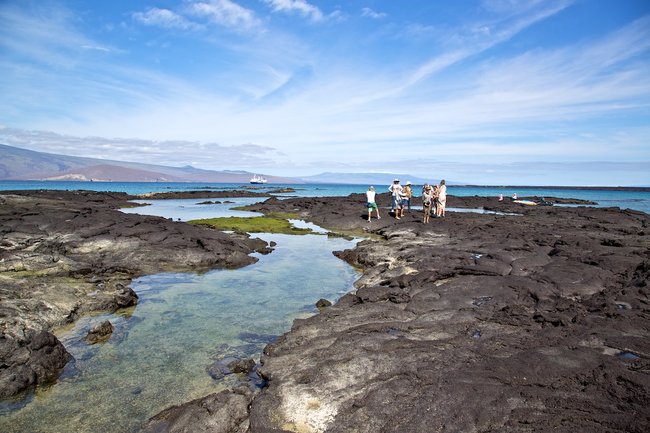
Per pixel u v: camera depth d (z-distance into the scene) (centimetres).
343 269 2308
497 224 3488
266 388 932
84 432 849
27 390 1014
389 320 1285
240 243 2802
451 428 713
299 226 4153
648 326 1099
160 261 2309
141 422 884
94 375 1091
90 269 2081
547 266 1814
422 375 883
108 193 8294
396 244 2628
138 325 1452
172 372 1109
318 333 1225
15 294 1507
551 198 9619
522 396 780
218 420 821
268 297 1786
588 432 653
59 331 1381
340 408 810
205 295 1812
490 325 1190
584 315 1214
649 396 736
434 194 4012
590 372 848
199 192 10250
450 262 1955
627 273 1664
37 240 2566
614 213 4731
